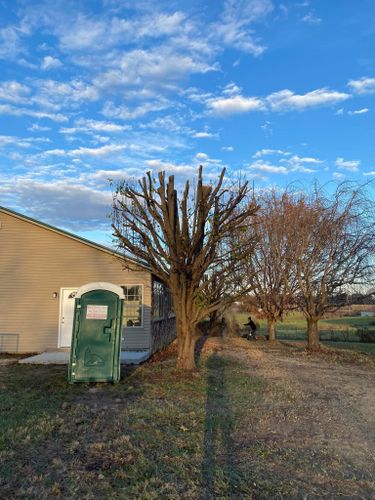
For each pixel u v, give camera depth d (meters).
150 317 16.77
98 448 5.38
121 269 17.00
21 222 17.28
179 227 11.34
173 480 4.53
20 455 5.12
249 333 26.08
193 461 5.08
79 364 9.63
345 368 13.86
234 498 4.16
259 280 22.09
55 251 17.19
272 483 4.55
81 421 6.56
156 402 7.89
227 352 16.78
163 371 11.15
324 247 18.25
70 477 4.52
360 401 8.80
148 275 16.95
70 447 5.41
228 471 4.83
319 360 15.67
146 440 5.73
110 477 4.55
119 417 6.82
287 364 14.09
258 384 9.90
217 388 9.30
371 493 4.44
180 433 6.09
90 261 17.14
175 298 11.54
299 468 5.03
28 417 6.72
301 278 18.72
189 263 11.20
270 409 7.71
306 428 6.70
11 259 17.11
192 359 11.50
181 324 11.48
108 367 9.68
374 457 5.52
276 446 5.78
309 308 18.72
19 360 14.23
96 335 9.76
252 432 6.36
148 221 11.30
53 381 10.00
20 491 4.16
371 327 34.09
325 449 5.75
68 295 17.03
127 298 16.88
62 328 16.89
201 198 10.96
